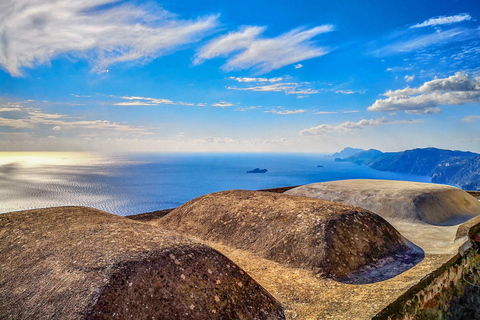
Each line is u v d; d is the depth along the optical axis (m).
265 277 4.99
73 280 3.35
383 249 5.87
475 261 4.48
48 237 4.45
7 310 3.26
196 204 8.31
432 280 3.93
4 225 5.04
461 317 3.83
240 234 6.65
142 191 149.88
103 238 4.24
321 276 5.03
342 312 3.74
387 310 3.39
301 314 3.84
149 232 4.58
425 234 7.68
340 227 5.96
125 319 2.98
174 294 3.38
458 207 10.26
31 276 3.62
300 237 5.85
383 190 10.79
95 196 123.25
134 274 3.39
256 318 3.62
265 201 7.60
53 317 2.98
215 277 3.82
